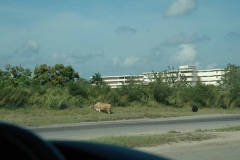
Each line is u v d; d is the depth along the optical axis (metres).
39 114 31.16
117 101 41.91
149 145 15.09
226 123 27.52
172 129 22.42
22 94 34.19
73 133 19.97
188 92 50.12
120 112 36.41
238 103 51.03
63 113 32.56
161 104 45.09
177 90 50.09
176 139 16.50
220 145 15.59
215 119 31.92
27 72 48.47
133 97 43.66
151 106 43.28
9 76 41.00
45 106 34.38
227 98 50.62
